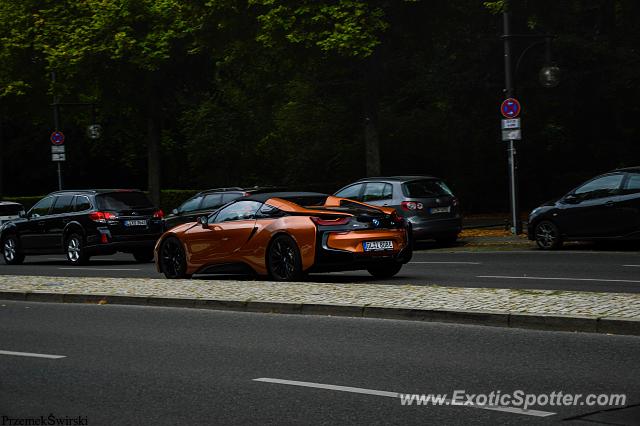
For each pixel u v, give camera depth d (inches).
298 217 720.3
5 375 408.8
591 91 1684.3
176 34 1683.1
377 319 541.6
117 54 1670.8
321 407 331.9
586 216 960.3
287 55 1465.3
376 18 1350.9
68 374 407.2
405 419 312.3
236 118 2036.2
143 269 992.2
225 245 770.2
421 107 1984.5
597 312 486.9
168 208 2020.2
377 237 718.5
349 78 1850.4
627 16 1471.5
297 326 528.1
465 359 413.1
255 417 320.5
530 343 446.3
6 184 2551.7
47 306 682.2
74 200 1111.0
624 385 352.2
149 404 344.5
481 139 1769.2
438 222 1106.7
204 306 625.6
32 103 1947.6
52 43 1766.7
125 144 2471.7
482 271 795.4
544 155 1809.8
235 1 1433.3
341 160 1854.1
